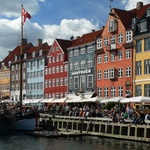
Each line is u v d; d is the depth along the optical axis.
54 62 72.06
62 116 44.47
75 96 59.69
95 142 32.00
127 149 27.47
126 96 50.16
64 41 71.62
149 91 46.72
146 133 31.53
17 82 88.62
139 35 48.47
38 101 56.78
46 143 31.48
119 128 34.81
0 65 101.94
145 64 47.75
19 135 37.84
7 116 39.59
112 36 54.31
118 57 52.91
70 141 32.88
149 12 48.62
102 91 55.88
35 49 85.81
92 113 39.97
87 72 59.78
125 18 53.38
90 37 62.62
